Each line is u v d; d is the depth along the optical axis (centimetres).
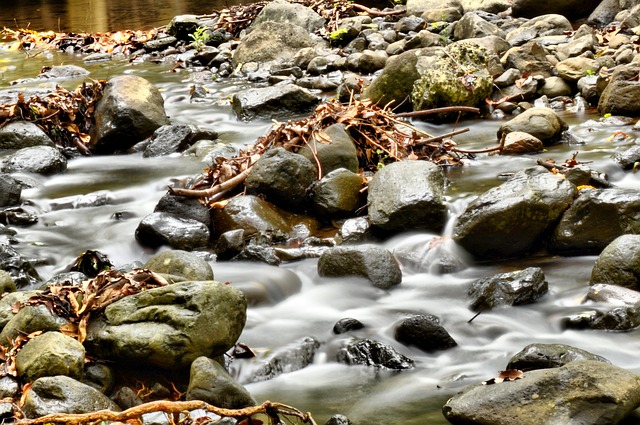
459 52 1145
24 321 664
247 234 836
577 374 621
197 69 1545
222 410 607
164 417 632
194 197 862
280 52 1473
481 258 799
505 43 1309
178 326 651
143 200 939
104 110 1065
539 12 1570
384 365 681
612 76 1066
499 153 974
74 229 882
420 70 1173
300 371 683
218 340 656
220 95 1321
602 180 857
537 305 733
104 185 970
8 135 1045
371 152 940
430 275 785
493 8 1662
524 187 798
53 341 643
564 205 794
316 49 1490
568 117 1075
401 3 1912
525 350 659
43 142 1051
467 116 1101
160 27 2039
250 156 903
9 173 984
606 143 981
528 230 792
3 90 1372
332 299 755
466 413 621
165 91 1369
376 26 1614
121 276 686
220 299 660
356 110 955
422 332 695
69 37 1934
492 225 788
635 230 777
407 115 1011
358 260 768
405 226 822
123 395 647
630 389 615
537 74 1165
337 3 1809
